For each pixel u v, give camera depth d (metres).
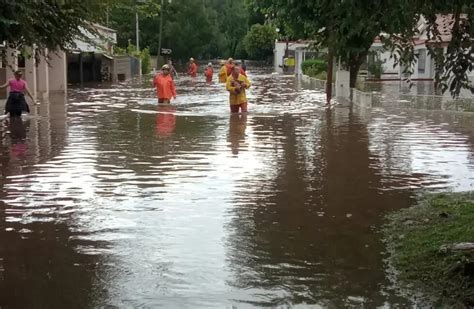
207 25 89.62
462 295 5.56
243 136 15.47
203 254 6.73
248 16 100.56
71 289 5.80
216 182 10.20
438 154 12.98
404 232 7.53
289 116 20.16
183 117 19.88
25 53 13.94
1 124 18.06
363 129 16.95
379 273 6.18
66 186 9.93
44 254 6.76
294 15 24.20
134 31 77.25
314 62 46.56
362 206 8.78
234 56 105.69
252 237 7.34
